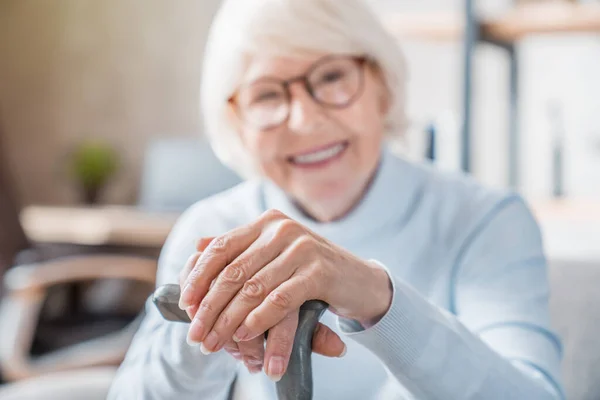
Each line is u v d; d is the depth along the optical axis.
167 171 3.27
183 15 4.00
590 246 1.20
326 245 0.62
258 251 0.60
